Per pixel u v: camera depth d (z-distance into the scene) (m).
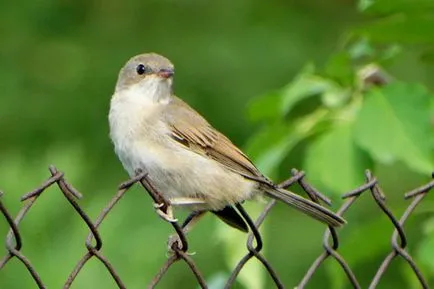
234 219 8.18
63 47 15.52
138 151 8.23
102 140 14.73
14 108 14.87
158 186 8.27
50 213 13.18
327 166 7.85
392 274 14.06
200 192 8.14
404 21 8.16
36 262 12.76
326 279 14.24
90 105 14.93
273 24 15.77
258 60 15.23
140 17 15.80
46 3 15.73
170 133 8.20
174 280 13.30
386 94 7.89
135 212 13.45
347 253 8.23
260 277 7.96
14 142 14.71
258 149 8.57
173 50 15.34
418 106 7.85
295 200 7.61
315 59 15.38
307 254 14.30
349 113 8.40
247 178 8.01
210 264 13.36
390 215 6.82
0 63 15.27
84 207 13.84
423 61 8.78
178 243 6.53
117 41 15.56
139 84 8.67
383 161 7.70
